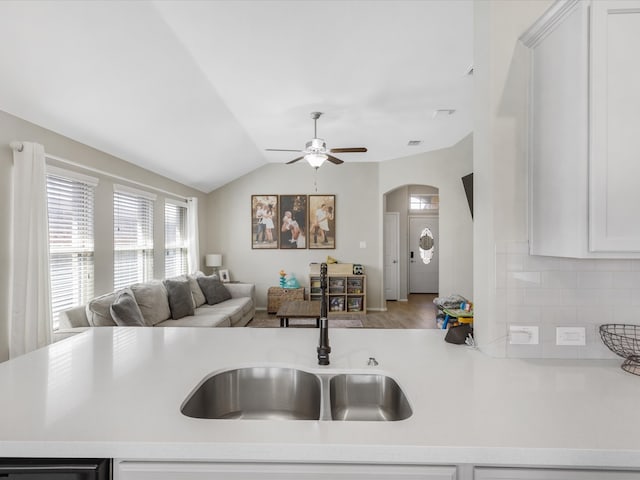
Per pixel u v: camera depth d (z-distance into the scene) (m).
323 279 1.25
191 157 4.61
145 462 0.78
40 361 1.27
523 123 1.30
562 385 1.05
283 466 0.77
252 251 6.35
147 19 2.14
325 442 0.75
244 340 1.56
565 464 0.73
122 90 2.73
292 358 1.31
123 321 2.92
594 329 1.29
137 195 4.18
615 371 1.16
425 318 5.66
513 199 1.30
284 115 3.91
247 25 2.26
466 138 4.80
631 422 0.83
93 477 0.75
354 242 6.31
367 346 1.46
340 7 2.10
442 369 1.18
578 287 1.29
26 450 0.75
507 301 1.30
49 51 2.13
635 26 1.00
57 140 2.90
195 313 4.32
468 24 2.27
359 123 4.21
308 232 6.32
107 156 3.57
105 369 1.19
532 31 1.21
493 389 1.02
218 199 6.35
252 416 1.24
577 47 1.03
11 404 0.92
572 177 1.06
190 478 0.77
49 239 2.88
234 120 4.03
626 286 1.28
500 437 0.76
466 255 4.95
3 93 2.29
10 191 2.48
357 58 2.69
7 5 1.79
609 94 1.01
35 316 2.50
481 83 1.38
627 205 1.01
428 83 3.13
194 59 2.67
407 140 4.93
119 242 3.89
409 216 8.27
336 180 6.32
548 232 1.18
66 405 0.91
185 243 5.73
